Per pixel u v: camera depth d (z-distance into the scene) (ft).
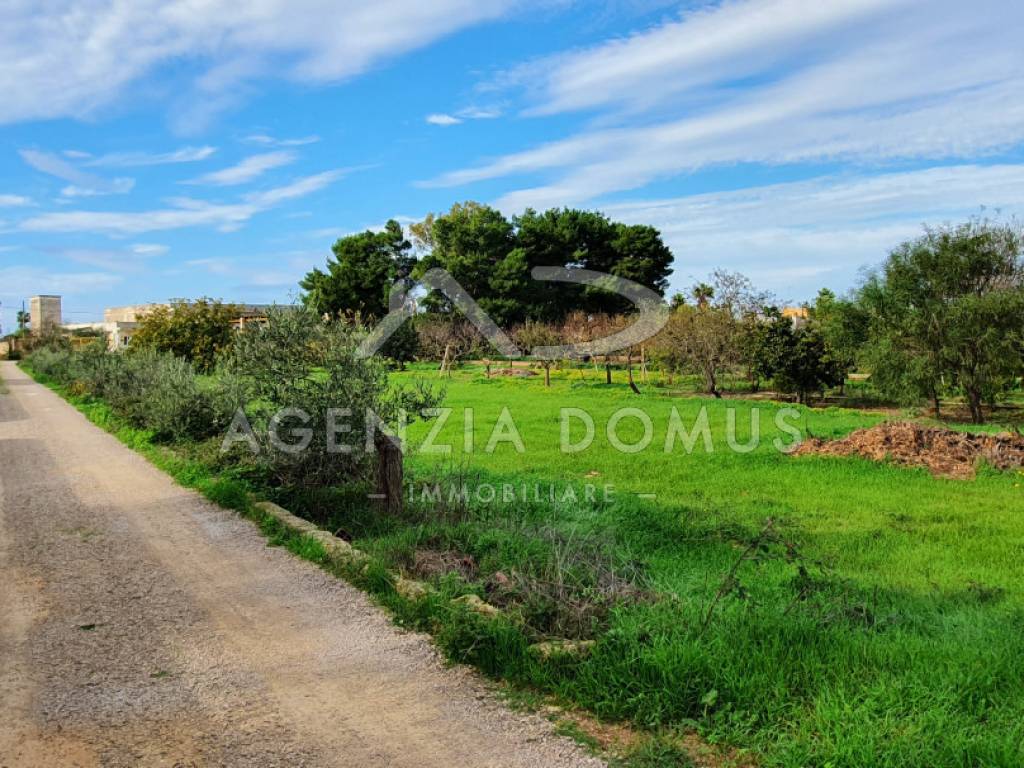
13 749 11.68
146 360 66.74
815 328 92.58
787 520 27.73
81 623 17.11
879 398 95.30
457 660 14.92
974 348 70.69
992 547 25.04
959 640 15.69
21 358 208.95
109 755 11.51
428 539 23.21
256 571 20.95
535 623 16.02
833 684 13.00
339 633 16.48
